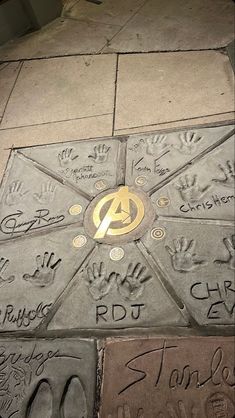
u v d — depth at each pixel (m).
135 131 1.95
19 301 1.50
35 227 1.71
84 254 1.56
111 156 1.88
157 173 1.73
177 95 2.04
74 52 2.61
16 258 1.63
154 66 2.27
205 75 2.08
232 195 1.55
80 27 2.79
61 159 1.96
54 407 1.21
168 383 1.18
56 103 2.30
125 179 1.76
